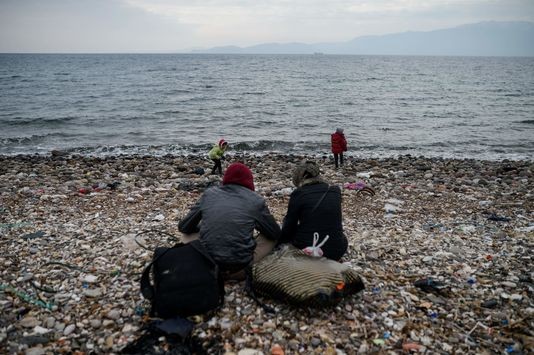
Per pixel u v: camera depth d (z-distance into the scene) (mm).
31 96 51500
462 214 10219
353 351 4320
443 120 36781
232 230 5180
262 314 4938
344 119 36625
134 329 4625
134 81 80375
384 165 18656
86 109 40469
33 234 7723
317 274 4918
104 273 6031
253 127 32312
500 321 4984
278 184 13656
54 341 4391
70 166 17141
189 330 4395
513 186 14023
